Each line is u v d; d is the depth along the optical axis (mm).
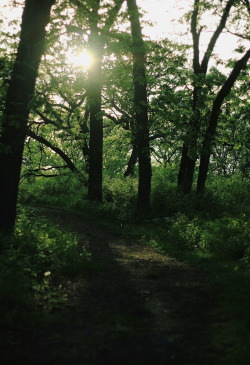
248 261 8539
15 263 7539
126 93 23547
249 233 11188
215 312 5668
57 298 6340
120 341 4738
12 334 4789
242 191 20141
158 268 8938
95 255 10242
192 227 12188
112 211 18094
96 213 19141
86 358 4273
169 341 4730
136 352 4434
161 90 21266
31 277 7242
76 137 28219
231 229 11461
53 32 12758
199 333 4938
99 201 22219
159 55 20438
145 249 11516
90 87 19469
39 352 4379
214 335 4816
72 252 9164
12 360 4160
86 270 8312
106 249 11242
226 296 6195
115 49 16344
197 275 8109
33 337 4766
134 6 17062
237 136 22562
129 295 6723
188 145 18703
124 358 4285
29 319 5281
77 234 13578
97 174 22688
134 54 17266
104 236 13602
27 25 9867
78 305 6078
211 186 21906
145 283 7535
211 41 19766
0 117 9148
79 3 13000
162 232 13711
